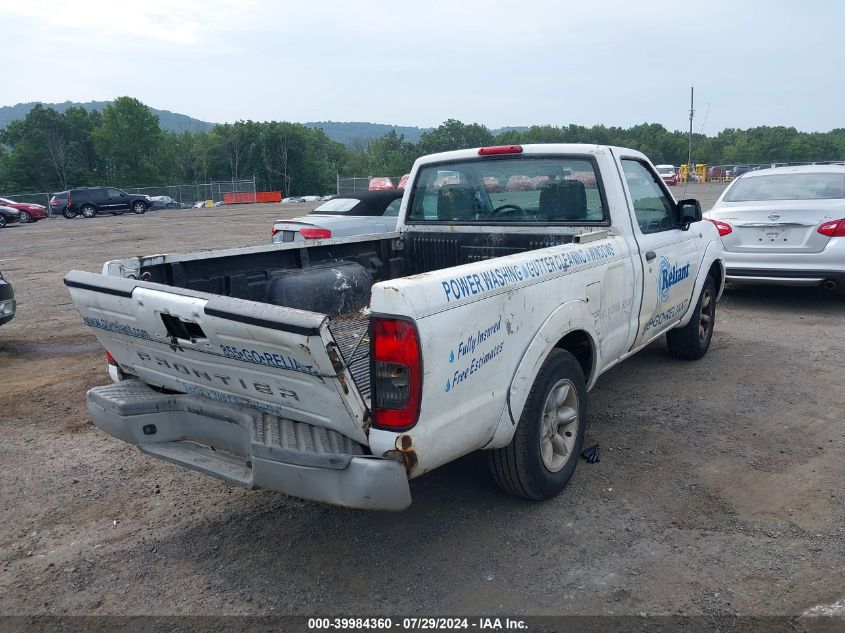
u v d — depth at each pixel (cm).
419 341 280
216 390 335
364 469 280
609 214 466
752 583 315
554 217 491
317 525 380
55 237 2509
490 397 329
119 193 4244
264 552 357
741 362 642
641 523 369
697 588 313
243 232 2483
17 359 746
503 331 334
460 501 398
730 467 430
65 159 9875
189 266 400
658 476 422
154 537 375
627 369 629
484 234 514
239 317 279
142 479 447
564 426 406
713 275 654
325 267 473
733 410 524
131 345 354
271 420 319
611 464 440
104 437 521
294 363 280
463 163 524
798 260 802
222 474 319
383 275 542
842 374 600
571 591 315
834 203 802
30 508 412
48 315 987
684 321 602
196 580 335
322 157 12162
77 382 658
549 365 376
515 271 345
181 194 6056
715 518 372
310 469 288
